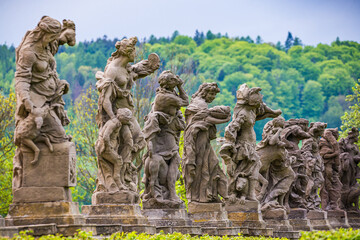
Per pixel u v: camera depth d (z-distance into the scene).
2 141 43.47
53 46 19.41
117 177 21.45
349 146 40.28
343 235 18.08
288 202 34.06
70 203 18.73
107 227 20.17
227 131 28.62
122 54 22.20
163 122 24.50
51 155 18.83
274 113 30.30
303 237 18.41
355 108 56.97
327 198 38.78
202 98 27.34
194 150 26.83
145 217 21.73
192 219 26.67
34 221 18.41
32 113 18.50
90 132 44.03
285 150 32.28
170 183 24.41
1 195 44.03
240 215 28.86
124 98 22.20
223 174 27.05
